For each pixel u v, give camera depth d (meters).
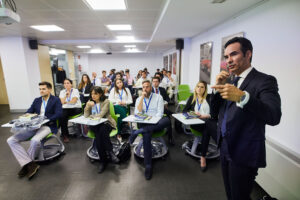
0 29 4.13
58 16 3.28
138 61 12.40
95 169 2.31
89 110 2.53
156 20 3.71
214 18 3.07
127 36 5.78
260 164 0.98
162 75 6.61
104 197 1.82
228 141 1.04
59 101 2.63
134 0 2.57
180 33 4.57
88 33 5.09
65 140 3.16
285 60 1.84
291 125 1.76
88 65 12.06
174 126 3.80
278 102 0.86
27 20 3.47
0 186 2.00
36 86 5.64
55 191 1.91
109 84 6.32
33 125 2.15
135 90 6.11
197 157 2.51
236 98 0.79
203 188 1.93
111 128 2.49
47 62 6.53
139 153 2.60
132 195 1.84
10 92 5.29
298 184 1.43
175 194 1.85
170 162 2.45
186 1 2.25
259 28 2.28
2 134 3.59
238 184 1.07
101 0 2.62
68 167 2.36
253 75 0.99
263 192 1.85
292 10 1.75
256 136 0.97
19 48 5.10
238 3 2.31
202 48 4.41
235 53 0.98
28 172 2.15
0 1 2.05
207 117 2.28
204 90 2.58
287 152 1.64
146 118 2.26
